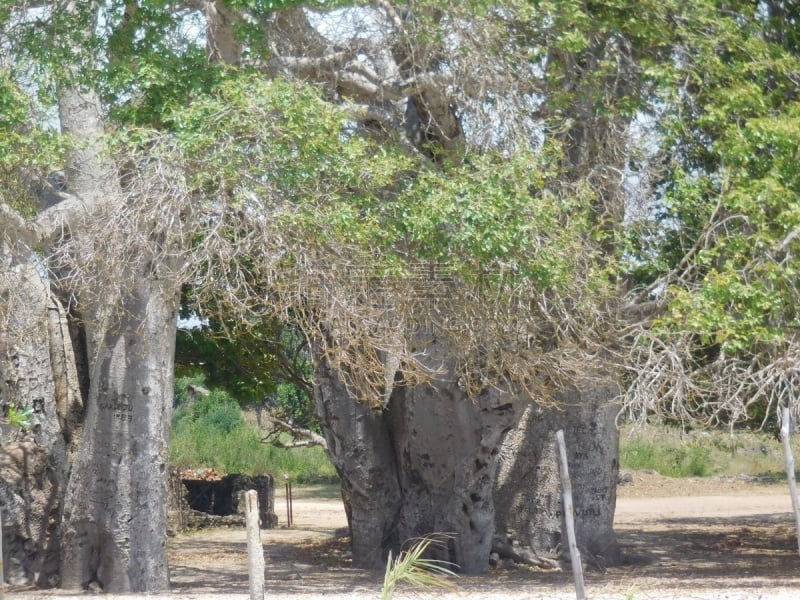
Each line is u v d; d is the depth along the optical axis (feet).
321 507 127.24
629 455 170.60
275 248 38.96
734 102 46.52
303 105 39.22
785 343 44.01
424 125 51.16
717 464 171.42
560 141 45.88
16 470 51.75
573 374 47.42
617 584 49.01
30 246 43.19
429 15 45.47
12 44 45.24
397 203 41.29
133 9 44.98
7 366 52.85
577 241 44.11
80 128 46.85
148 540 48.80
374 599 41.57
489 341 45.27
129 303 47.96
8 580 50.85
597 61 50.01
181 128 39.22
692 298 42.11
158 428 49.24
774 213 45.52
